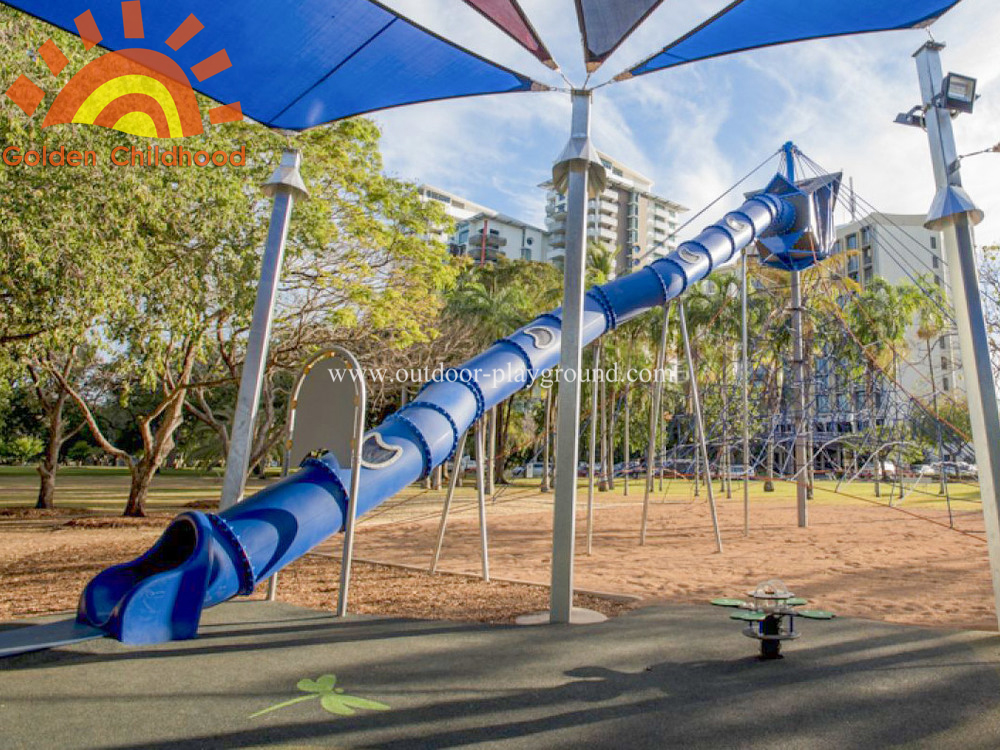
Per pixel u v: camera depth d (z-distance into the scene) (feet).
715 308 124.98
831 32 25.13
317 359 27.78
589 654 19.24
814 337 95.35
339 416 26.71
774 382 90.27
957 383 171.63
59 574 34.81
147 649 19.40
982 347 23.35
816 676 16.99
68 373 75.77
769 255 71.00
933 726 13.56
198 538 22.22
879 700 15.12
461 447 37.22
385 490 28.94
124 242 40.88
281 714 14.17
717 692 15.65
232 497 26.22
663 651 19.58
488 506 96.78
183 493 108.88
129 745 12.43
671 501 107.45
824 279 92.02
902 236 242.37
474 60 26.61
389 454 29.63
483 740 12.76
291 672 17.30
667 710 14.44
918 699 15.20
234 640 20.79
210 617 24.23
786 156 70.59
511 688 15.99
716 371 121.08
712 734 13.10
